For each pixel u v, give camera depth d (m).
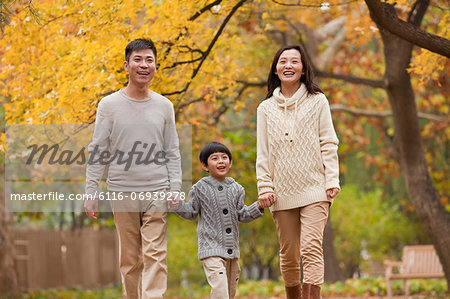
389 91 20.03
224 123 28.75
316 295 9.42
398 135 20.69
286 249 10.17
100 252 39.84
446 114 32.25
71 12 14.55
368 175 39.41
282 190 9.92
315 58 30.33
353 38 21.98
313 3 17.30
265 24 22.67
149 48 9.65
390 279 22.66
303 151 9.86
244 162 30.83
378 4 12.81
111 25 14.06
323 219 9.70
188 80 15.91
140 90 9.65
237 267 10.23
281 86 10.43
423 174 20.58
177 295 28.36
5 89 15.55
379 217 37.97
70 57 14.20
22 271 34.78
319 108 10.02
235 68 19.36
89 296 29.39
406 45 19.17
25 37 15.01
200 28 16.33
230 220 10.12
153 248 9.51
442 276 22.39
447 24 16.14
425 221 20.53
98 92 13.90
